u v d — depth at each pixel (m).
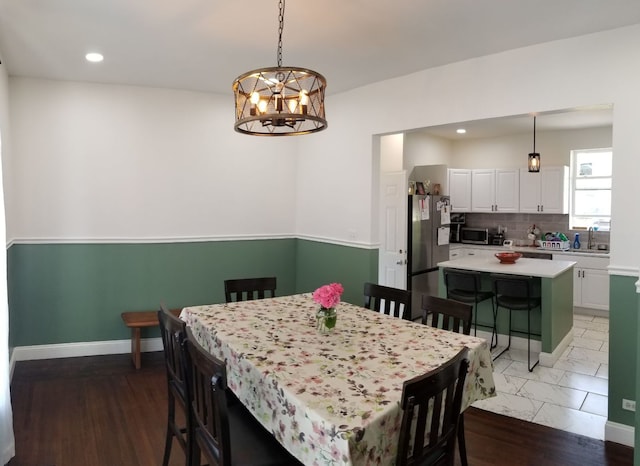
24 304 4.18
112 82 4.30
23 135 4.09
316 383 1.78
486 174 6.92
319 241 5.00
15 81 4.05
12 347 3.96
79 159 4.29
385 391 1.71
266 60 3.60
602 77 2.93
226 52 3.42
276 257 5.27
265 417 1.86
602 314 5.94
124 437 2.87
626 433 2.83
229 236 4.96
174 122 4.62
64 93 4.21
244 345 2.22
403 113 4.03
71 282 4.32
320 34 3.05
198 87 4.51
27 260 4.16
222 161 4.89
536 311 4.49
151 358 4.35
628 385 2.85
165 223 4.65
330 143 4.83
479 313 4.85
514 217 7.01
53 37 3.11
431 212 5.76
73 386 3.65
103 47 3.32
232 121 4.91
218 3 2.59
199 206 4.80
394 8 2.63
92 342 4.42
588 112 5.29
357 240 4.53
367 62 3.63
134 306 4.56
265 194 5.16
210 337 2.47
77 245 4.32
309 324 2.61
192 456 2.08
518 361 4.27
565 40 3.08
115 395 3.50
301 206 5.29
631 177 2.82
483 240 6.93
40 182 4.16
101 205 4.39
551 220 6.71
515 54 3.30
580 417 3.18
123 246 4.49
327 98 4.82
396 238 5.34
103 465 2.56
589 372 4.00
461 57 3.50
